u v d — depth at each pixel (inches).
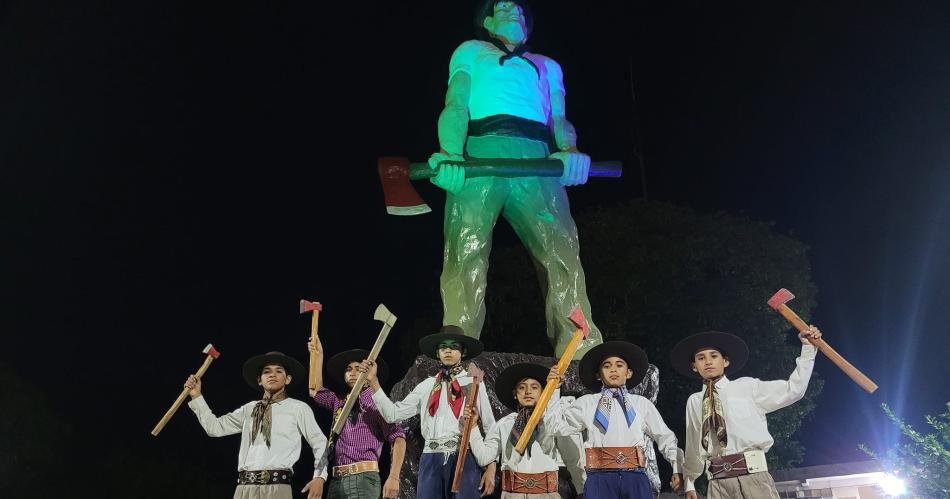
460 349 227.5
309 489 206.8
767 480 187.5
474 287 281.6
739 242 404.5
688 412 201.0
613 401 201.6
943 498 243.0
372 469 215.0
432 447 215.0
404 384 266.1
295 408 216.1
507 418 214.4
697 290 405.4
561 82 310.8
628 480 193.2
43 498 397.7
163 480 428.8
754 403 194.7
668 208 422.3
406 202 277.0
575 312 202.8
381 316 211.9
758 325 394.3
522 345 411.8
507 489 207.3
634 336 396.5
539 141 296.2
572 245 293.0
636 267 400.2
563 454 236.4
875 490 275.1
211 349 227.9
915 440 257.9
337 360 238.7
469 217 286.5
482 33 313.0
